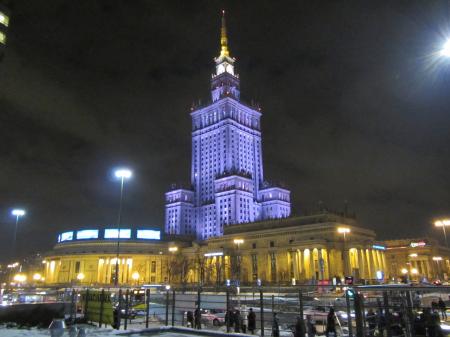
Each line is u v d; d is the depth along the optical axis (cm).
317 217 14712
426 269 16638
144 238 19475
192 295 5319
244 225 17100
